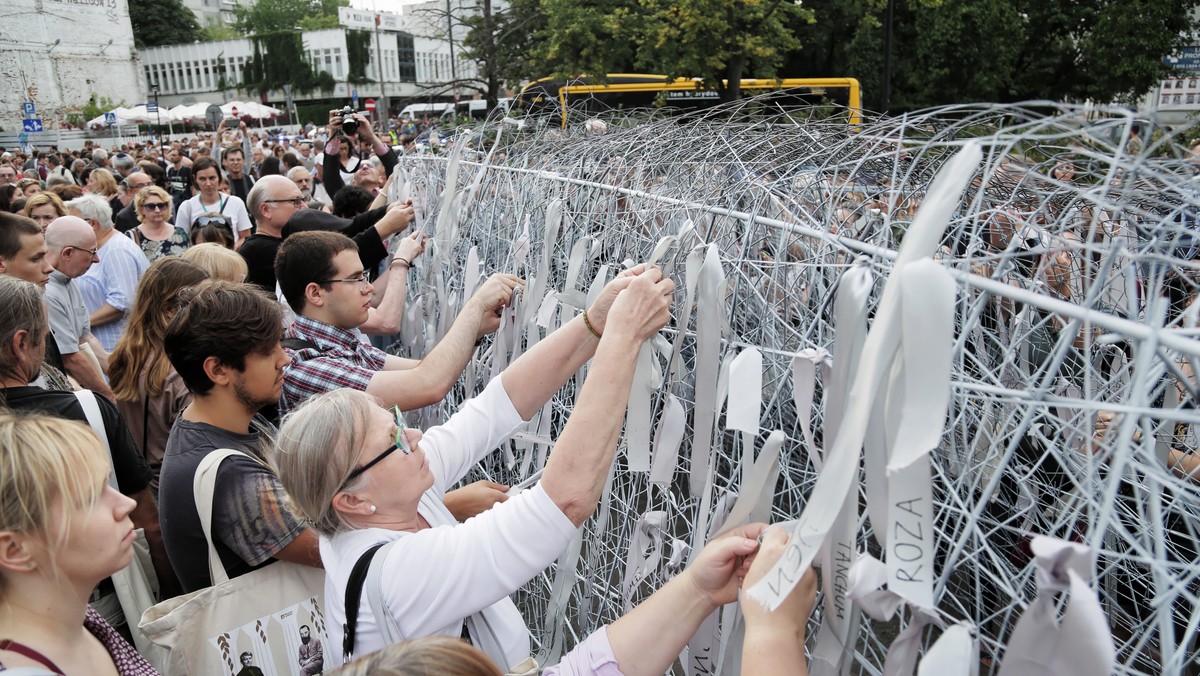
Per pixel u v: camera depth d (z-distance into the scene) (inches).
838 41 745.0
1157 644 43.6
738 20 423.2
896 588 30.4
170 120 1488.7
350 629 52.4
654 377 57.1
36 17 1798.7
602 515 72.1
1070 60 732.7
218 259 120.6
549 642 75.8
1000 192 63.6
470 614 52.3
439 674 36.2
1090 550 25.9
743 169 63.9
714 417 52.1
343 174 276.2
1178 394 52.1
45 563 46.3
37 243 119.8
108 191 301.0
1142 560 28.8
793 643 40.8
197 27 2960.1
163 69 2721.5
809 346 45.1
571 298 70.3
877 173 67.7
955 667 29.4
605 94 466.9
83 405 81.7
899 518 30.9
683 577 50.0
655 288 56.1
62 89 1861.5
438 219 130.4
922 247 29.6
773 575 33.3
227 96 2640.3
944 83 730.8
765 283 57.0
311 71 2326.5
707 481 53.1
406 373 85.4
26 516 45.1
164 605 63.6
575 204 87.2
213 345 69.3
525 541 51.8
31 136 1432.1
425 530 54.1
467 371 108.9
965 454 41.3
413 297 160.9
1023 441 53.4
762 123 79.1
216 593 64.4
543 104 134.4
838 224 56.6
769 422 54.7
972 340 52.4
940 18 684.1
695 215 62.2
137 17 2748.5
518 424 67.7
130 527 50.5
